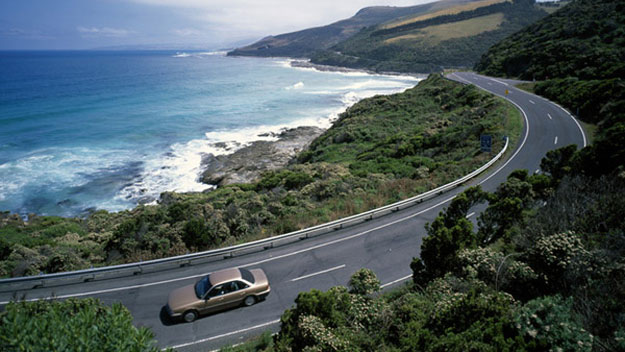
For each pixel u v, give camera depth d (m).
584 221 10.98
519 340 6.39
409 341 7.42
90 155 44.06
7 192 34.03
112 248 18.47
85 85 102.31
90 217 27.88
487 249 10.74
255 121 63.19
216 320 11.63
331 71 164.38
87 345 4.82
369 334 8.46
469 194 15.11
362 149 39.84
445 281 9.94
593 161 16.53
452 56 146.12
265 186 29.59
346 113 62.22
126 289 13.67
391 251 15.84
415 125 46.84
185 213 20.95
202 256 15.09
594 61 48.88
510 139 30.53
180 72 154.25
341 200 21.80
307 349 7.62
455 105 51.19
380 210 19.42
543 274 8.85
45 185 35.75
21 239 21.05
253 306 12.30
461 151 31.00
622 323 6.36
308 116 68.50
